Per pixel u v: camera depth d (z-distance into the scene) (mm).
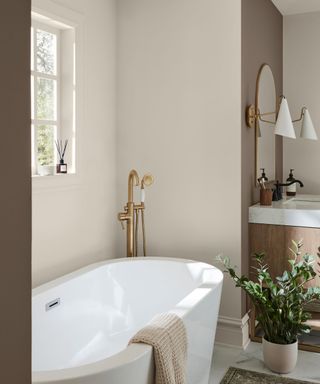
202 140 3182
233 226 3109
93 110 3182
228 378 2686
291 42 4145
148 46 3322
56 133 2984
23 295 564
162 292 2977
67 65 2994
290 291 2699
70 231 2992
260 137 3492
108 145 3375
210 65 3129
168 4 3238
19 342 560
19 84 549
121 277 2963
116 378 1557
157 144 3336
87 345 2641
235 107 3068
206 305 2338
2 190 530
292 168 4172
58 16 2779
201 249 3219
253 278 3227
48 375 1469
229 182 3111
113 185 3453
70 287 2553
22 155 555
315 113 4086
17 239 552
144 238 3227
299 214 3045
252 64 3297
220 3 3074
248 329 3225
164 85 3289
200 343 2303
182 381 1896
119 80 3441
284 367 2725
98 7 3195
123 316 2930
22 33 552
